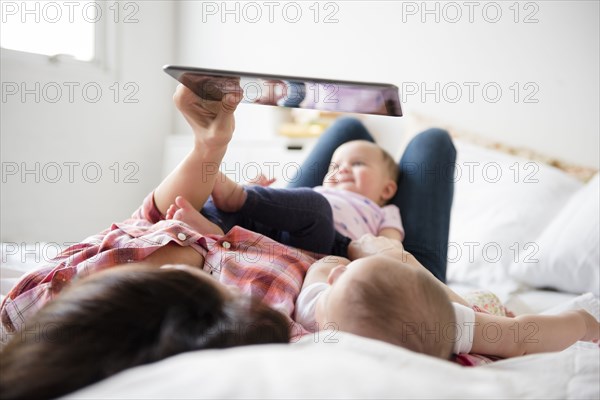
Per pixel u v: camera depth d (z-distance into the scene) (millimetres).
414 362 494
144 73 2531
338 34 2496
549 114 2145
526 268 1583
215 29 2717
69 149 2076
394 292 619
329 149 1774
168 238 820
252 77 745
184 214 979
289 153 2338
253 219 1143
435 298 636
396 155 2459
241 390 405
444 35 2301
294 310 811
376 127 2494
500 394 478
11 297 755
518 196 1815
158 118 2672
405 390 432
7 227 1804
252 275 825
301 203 1130
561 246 1547
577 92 2092
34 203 1912
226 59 2713
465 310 724
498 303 1164
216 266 854
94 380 448
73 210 2121
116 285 506
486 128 2260
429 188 1573
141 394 400
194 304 514
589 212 1577
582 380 548
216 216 1139
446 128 2287
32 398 433
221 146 999
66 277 749
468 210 1877
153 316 488
